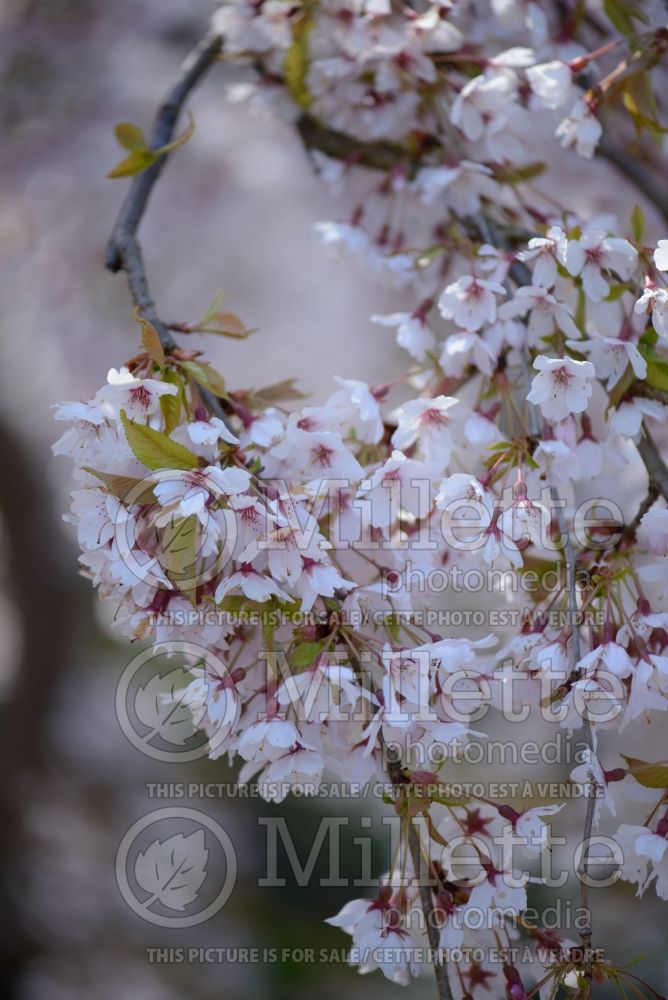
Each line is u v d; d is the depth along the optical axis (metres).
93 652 4.07
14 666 3.33
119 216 1.19
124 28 2.10
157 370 1.07
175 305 2.30
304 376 2.60
